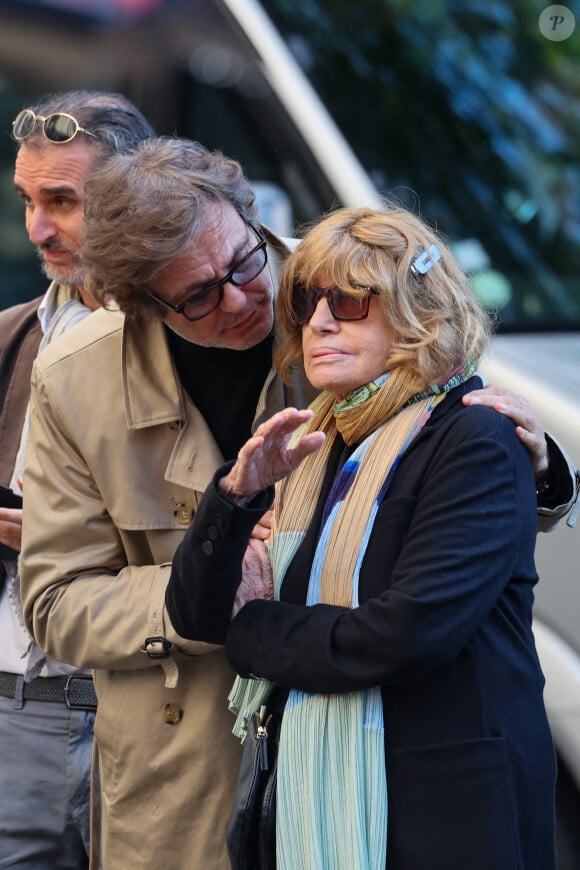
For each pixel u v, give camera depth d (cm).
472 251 874
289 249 626
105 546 617
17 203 1030
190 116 980
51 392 616
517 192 906
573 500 583
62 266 741
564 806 661
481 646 499
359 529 510
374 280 504
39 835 738
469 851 479
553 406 699
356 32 981
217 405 616
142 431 604
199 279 555
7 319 774
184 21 991
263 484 498
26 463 634
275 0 1007
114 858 616
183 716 599
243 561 545
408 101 942
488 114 940
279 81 952
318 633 494
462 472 489
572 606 665
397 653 473
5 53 1019
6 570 730
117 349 617
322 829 495
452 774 486
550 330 831
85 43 1015
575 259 884
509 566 489
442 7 992
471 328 527
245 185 579
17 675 731
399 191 891
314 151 907
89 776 731
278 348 577
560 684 657
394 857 489
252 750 534
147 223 541
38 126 732
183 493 603
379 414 522
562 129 938
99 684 627
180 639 571
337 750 499
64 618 597
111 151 730
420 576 477
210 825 593
